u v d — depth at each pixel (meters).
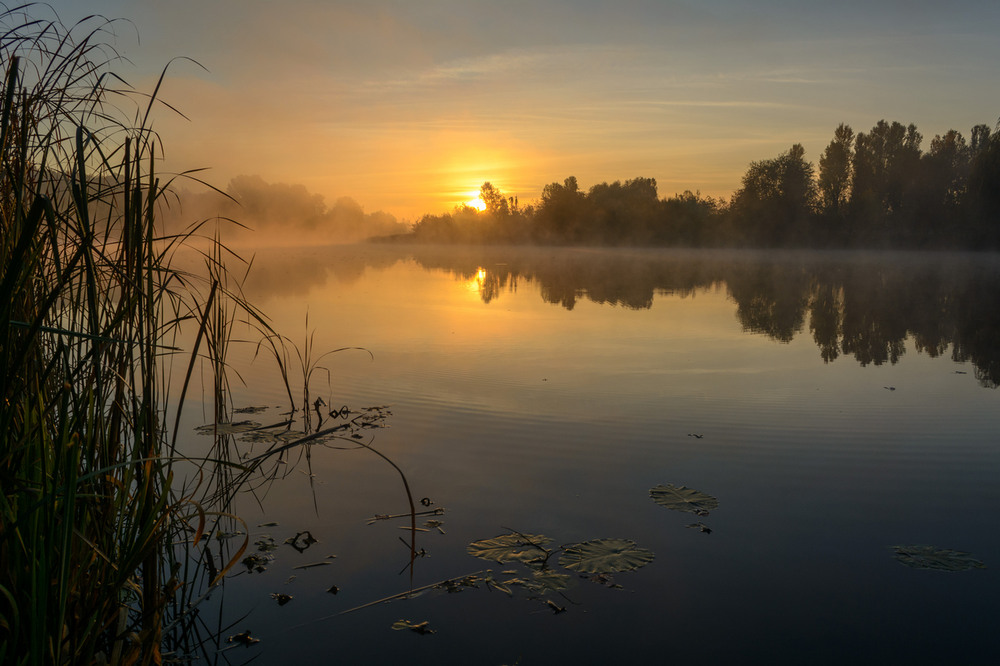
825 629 2.44
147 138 2.02
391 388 5.95
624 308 12.59
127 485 1.95
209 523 3.31
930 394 5.97
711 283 19.67
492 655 2.27
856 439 4.65
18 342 1.80
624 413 5.22
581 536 3.18
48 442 1.80
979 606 2.60
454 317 10.77
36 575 1.58
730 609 2.58
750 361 7.47
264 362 6.95
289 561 2.93
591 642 2.36
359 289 15.93
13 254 1.41
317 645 2.33
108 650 2.05
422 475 3.95
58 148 1.98
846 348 8.48
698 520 3.36
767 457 4.29
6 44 1.81
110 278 2.09
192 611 2.55
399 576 2.81
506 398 5.66
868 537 3.20
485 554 2.99
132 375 2.06
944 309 13.31
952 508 3.53
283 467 4.06
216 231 2.60
